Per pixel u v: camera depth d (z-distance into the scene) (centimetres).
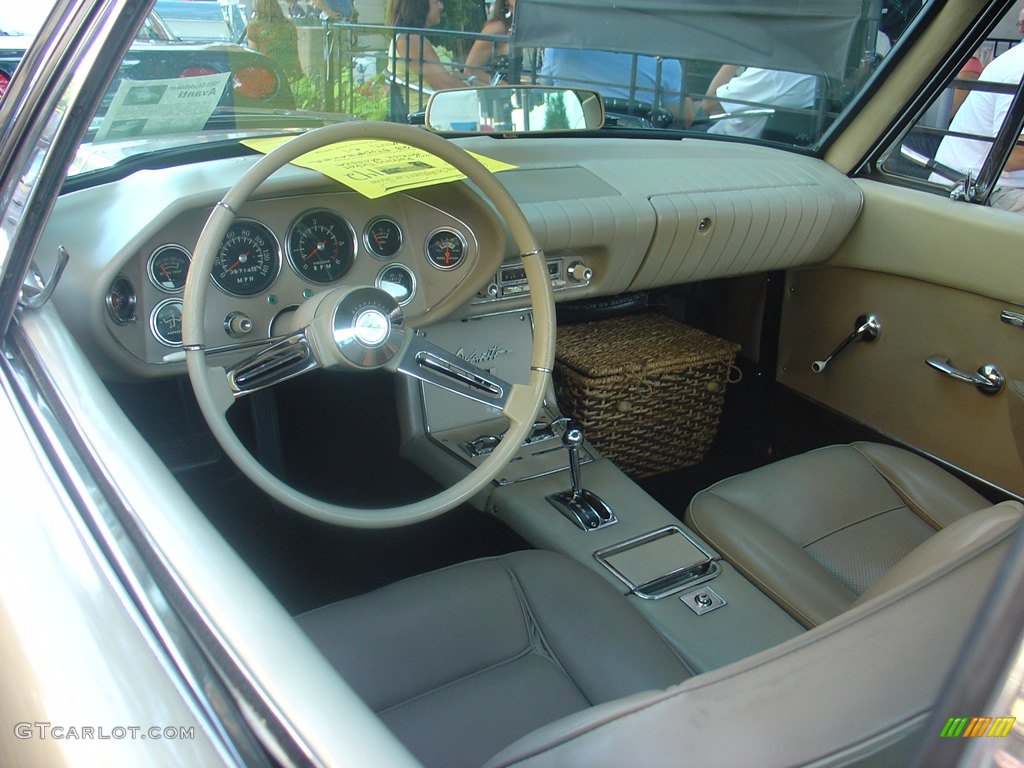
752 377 242
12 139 92
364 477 200
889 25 188
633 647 117
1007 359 178
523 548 168
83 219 141
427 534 190
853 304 210
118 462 72
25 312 101
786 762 47
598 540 154
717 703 51
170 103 150
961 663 39
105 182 153
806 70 202
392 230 161
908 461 165
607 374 200
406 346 130
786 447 237
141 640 58
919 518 158
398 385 189
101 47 80
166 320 143
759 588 141
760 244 196
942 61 188
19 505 74
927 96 195
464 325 189
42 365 91
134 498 67
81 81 83
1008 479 183
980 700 38
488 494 169
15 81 91
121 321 138
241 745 49
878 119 200
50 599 64
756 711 50
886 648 52
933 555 94
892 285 200
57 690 59
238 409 186
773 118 217
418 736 102
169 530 63
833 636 54
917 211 188
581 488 166
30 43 89
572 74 200
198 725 52
